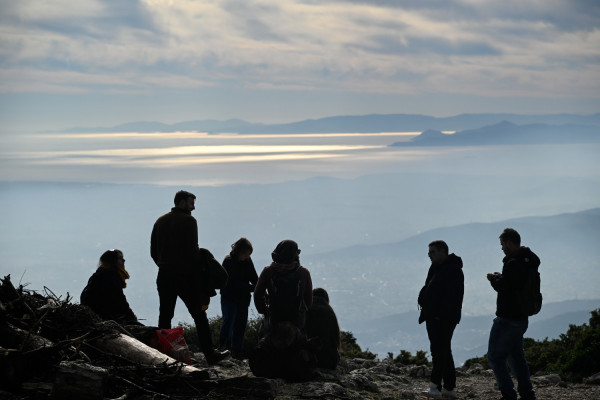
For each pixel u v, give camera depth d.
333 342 11.30
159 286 11.05
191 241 10.99
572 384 12.44
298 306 9.97
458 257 10.33
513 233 9.72
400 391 10.69
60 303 8.81
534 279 9.55
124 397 6.98
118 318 9.73
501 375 9.93
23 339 7.37
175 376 7.53
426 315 10.31
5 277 8.36
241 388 7.71
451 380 10.29
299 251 10.21
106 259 10.21
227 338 13.41
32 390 6.68
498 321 9.91
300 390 9.11
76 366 6.64
